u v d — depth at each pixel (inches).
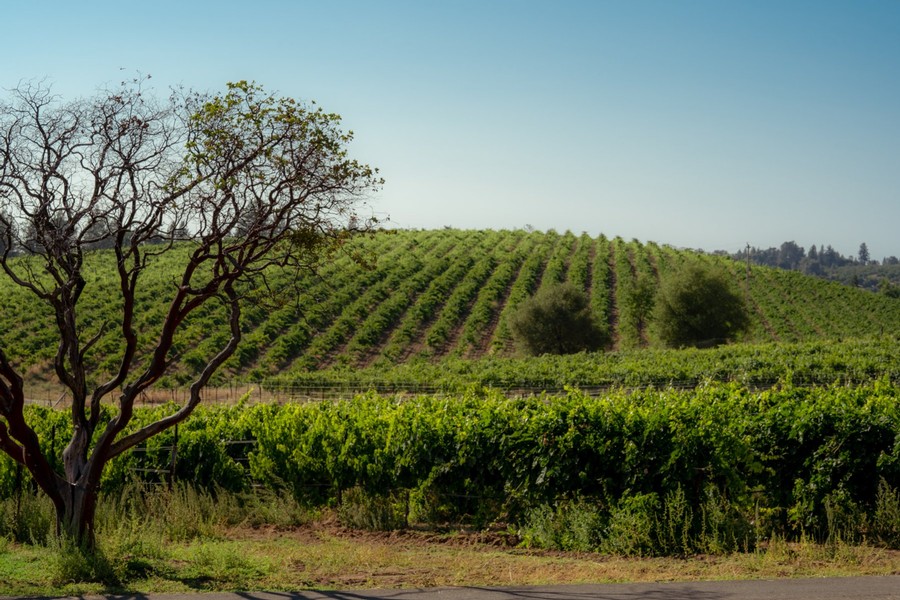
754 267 3501.5
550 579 324.8
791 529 411.2
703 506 395.2
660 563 359.3
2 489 479.8
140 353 1763.0
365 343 2092.8
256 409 573.9
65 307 339.9
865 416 401.4
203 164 328.2
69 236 330.3
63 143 326.0
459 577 327.3
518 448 440.8
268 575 328.8
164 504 467.5
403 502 478.0
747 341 2284.7
